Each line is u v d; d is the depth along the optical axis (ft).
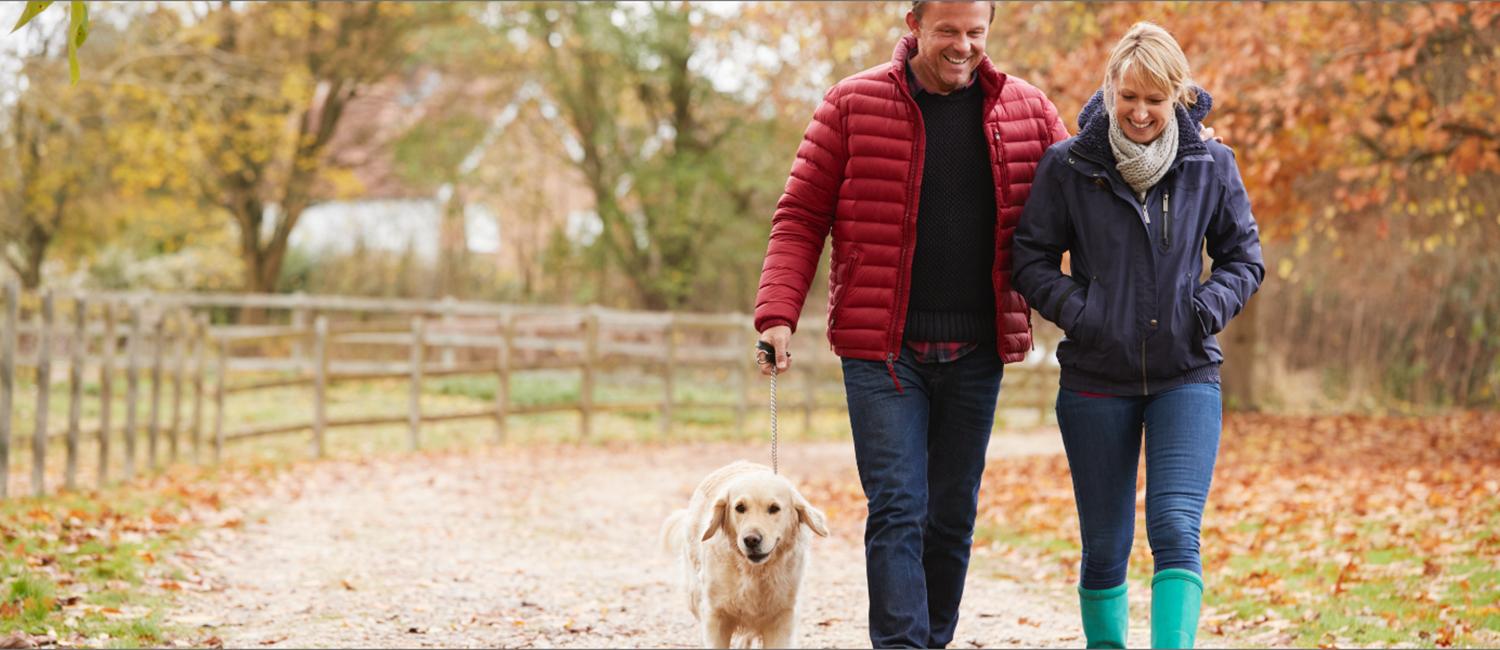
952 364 12.30
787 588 13.26
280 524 27.84
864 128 11.96
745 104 80.12
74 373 30.86
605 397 64.44
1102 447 11.50
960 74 11.76
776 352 12.34
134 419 34.76
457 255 91.76
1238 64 31.01
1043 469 39.01
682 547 15.40
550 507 32.76
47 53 64.95
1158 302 11.12
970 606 20.56
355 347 75.10
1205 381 11.37
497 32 80.18
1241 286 11.35
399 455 45.09
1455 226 45.01
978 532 28.76
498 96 85.76
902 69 11.95
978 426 12.50
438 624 18.37
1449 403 64.49
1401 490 29.78
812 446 52.16
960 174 12.09
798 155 12.56
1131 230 11.24
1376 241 52.54
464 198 88.33
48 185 71.41
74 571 19.66
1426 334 64.80
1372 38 31.71
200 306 81.87
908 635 11.39
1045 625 18.92
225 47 76.64
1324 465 36.96
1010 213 12.04
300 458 43.34
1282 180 35.17
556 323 54.70
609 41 77.61
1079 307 11.24
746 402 58.34
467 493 35.06
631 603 20.38
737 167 83.61
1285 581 21.03
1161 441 11.19
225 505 29.76
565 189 95.91
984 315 12.31
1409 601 18.71
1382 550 22.72
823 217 12.50
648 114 87.04
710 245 84.48
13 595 17.26
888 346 12.01
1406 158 34.53
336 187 84.33
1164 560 10.71
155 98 66.74
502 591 21.21
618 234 88.22
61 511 25.43
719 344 84.48
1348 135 34.27
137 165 71.26
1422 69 34.94
